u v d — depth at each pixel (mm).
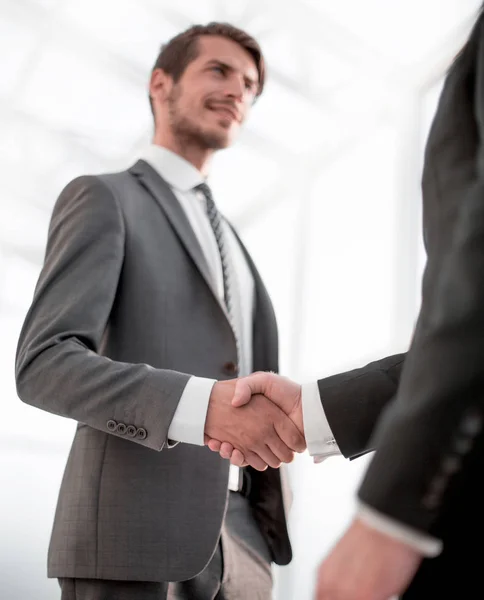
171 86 2082
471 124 863
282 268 7715
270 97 6754
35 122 7871
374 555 638
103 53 6836
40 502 8594
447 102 899
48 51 6953
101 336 1583
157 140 2080
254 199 8008
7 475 8758
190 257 1747
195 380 1500
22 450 8938
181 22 6250
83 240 1636
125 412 1454
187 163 1994
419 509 625
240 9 5961
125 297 1652
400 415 656
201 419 1466
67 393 1479
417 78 5715
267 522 1741
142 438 1448
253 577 1669
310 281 6898
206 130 2000
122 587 1478
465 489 646
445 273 685
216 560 1609
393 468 640
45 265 1687
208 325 1693
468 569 737
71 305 1552
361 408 1420
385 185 6445
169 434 1463
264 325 1921
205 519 1530
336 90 6402
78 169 8445
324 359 6574
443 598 743
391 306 6055
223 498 1569
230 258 1931
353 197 6762
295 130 7133
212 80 2033
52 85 7414
